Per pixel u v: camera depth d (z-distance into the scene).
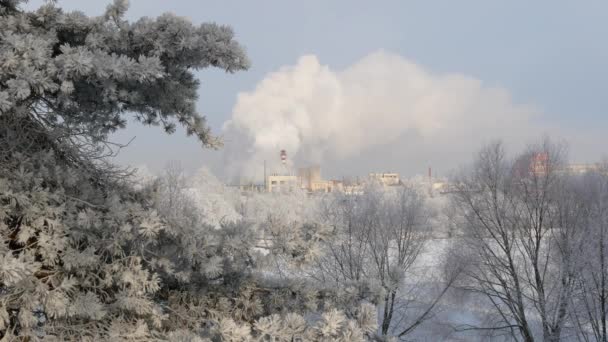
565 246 23.81
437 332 24.39
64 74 2.52
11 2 3.48
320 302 4.90
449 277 24.78
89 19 3.38
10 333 3.54
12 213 3.51
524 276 25.91
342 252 22.88
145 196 4.52
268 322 3.43
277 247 4.02
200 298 4.81
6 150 3.65
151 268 4.11
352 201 25.47
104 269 3.83
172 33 3.04
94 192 4.04
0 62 2.37
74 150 4.25
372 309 3.73
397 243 25.48
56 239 3.52
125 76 2.79
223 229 4.17
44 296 3.45
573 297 23.41
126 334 3.93
